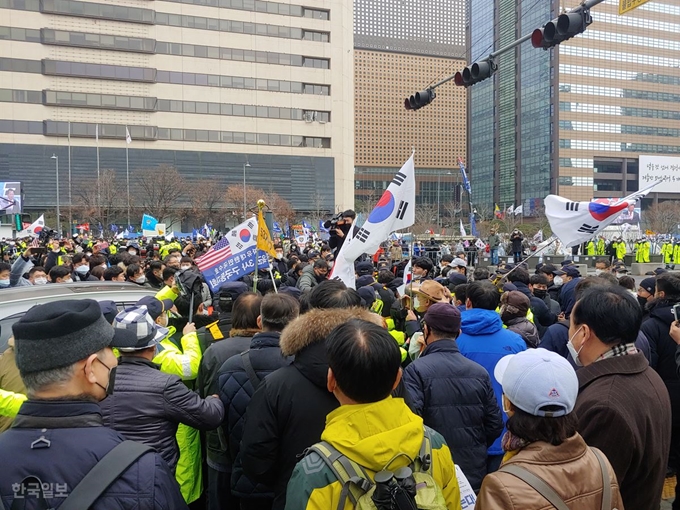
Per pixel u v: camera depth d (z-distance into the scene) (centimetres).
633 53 9519
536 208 8531
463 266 969
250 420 263
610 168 9494
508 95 10462
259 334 336
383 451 179
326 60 6894
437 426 327
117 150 6003
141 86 6081
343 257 580
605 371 244
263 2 6562
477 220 9050
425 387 331
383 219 581
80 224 5484
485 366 394
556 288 861
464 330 408
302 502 178
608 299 252
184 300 491
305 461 187
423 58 14712
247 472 264
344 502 172
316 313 269
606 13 9325
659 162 9388
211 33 6359
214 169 6419
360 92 14238
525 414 191
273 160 6669
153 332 291
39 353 168
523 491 174
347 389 195
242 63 6506
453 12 15788
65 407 169
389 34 15312
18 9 5541
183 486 356
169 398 279
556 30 822
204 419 289
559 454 184
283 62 6681
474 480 327
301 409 253
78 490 156
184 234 5975
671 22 9738
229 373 325
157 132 6166
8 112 5544
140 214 5872
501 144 10794
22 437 165
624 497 234
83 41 5797
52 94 5697
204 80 6350
